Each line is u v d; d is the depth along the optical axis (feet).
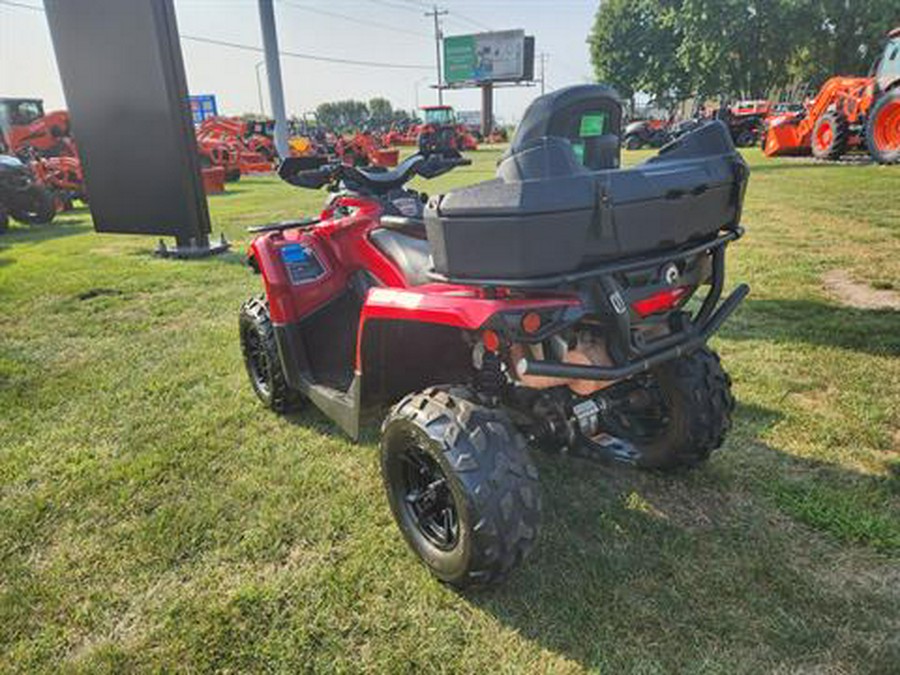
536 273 5.49
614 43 146.30
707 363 8.00
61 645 6.37
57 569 7.43
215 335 15.81
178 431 10.73
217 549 7.69
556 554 7.28
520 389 7.08
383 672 5.88
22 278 22.33
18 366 13.82
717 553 7.20
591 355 6.35
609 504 8.15
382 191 10.07
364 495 8.68
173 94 24.35
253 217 36.58
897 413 10.10
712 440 8.02
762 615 6.32
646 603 6.53
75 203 50.65
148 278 22.21
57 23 24.70
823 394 10.85
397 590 6.88
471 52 177.27
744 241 22.75
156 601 6.88
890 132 43.11
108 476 9.31
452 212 5.73
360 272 9.85
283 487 8.93
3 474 9.48
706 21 110.32
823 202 30.32
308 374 10.03
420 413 6.52
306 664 5.99
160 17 23.53
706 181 6.26
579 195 5.35
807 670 5.71
